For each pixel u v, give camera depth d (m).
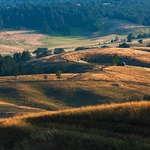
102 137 60.53
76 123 70.00
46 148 60.00
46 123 71.56
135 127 64.12
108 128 65.81
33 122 73.31
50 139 61.53
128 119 66.88
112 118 68.50
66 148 58.81
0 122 75.81
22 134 67.00
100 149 57.00
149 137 60.25
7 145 64.50
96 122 68.50
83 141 59.66
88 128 67.00
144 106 69.88
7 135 67.50
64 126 68.31
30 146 61.41
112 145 56.69
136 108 69.25
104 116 69.69
